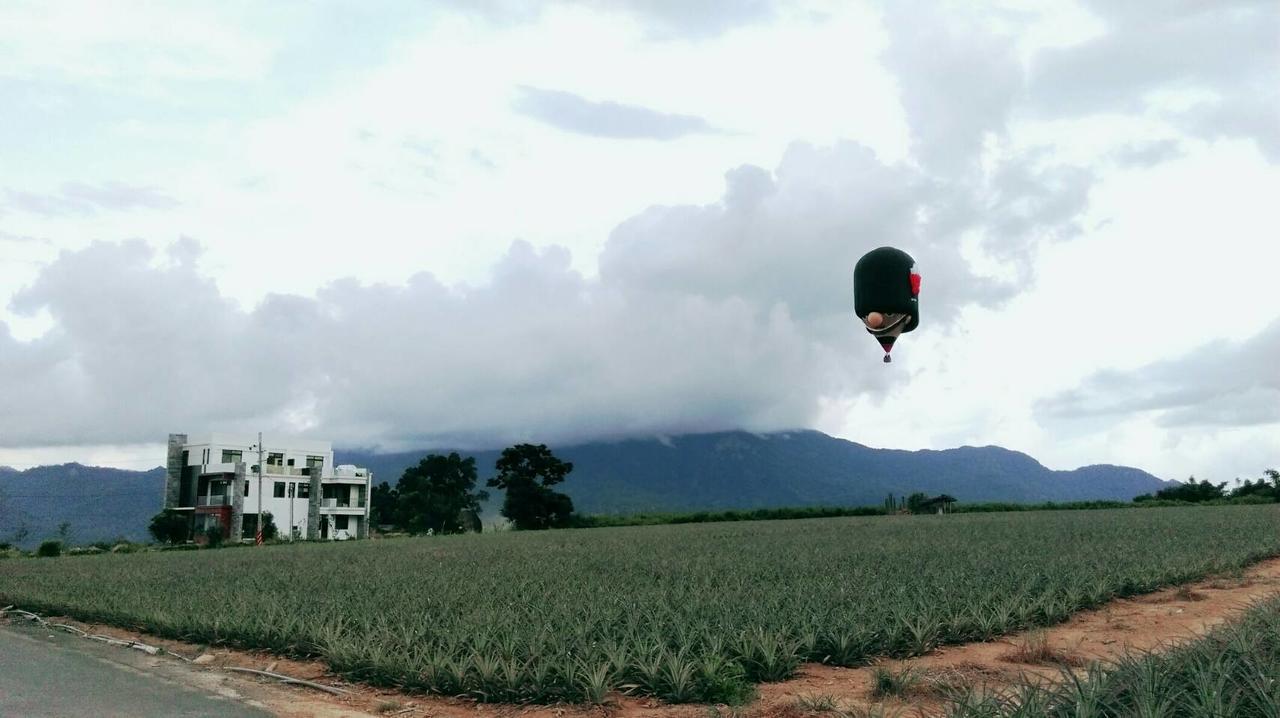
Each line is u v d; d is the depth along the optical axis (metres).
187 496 89.38
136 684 12.12
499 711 10.73
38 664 13.71
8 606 23.05
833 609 15.14
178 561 40.56
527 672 11.35
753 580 22.06
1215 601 18.97
